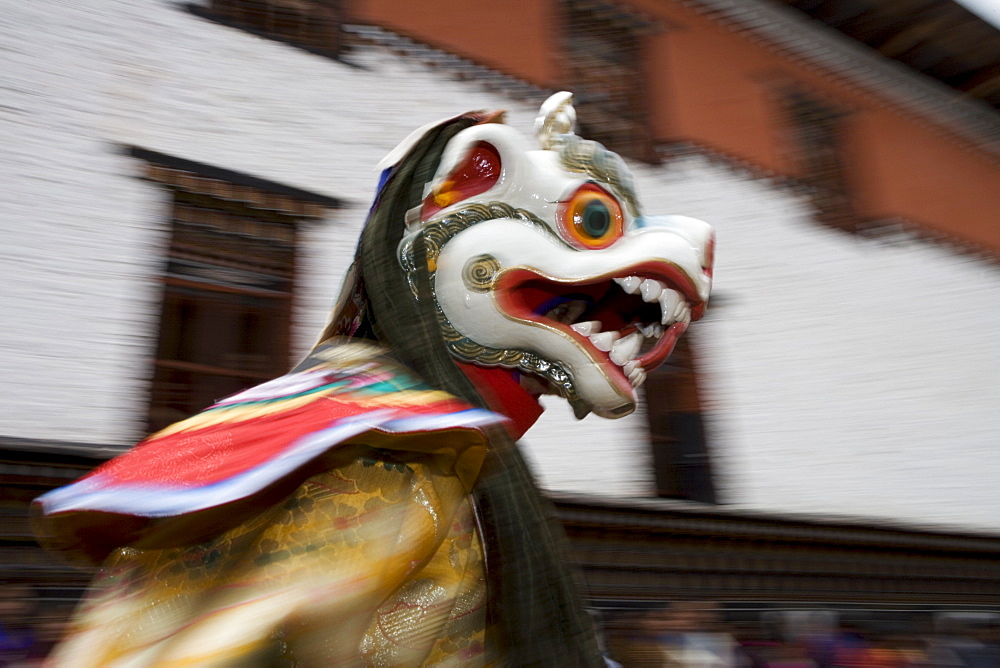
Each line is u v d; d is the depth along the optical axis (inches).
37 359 141.6
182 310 163.3
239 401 30.8
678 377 234.5
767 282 259.1
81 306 148.2
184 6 183.3
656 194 251.1
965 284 307.0
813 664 194.5
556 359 39.4
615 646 172.6
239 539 25.8
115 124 164.2
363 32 209.0
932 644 223.9
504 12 241.4
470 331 38.9
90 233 153.7
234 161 175.6
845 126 313.9
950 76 349.4
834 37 322.7
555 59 245.9
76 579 127.3
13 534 125.2
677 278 43.1
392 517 26.7
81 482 28.4
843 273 276.5
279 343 170.7
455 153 40.2
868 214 301.0
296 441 25.4
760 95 295.9
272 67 190.7
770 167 281.7
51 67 161.2
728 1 300.2
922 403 268.2
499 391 38.9
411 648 27.7
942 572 249.0
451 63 220.7
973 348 293.0
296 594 24.1
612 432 203.3
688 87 278.2
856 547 231.8
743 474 228.8
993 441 275.7
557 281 40.3
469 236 39.9
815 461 240.7
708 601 195.6
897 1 304.2
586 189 43.1
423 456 28.5
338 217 183.9
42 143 155.0
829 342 261.7
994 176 360.5
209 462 26.0
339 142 191.2
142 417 148.7
